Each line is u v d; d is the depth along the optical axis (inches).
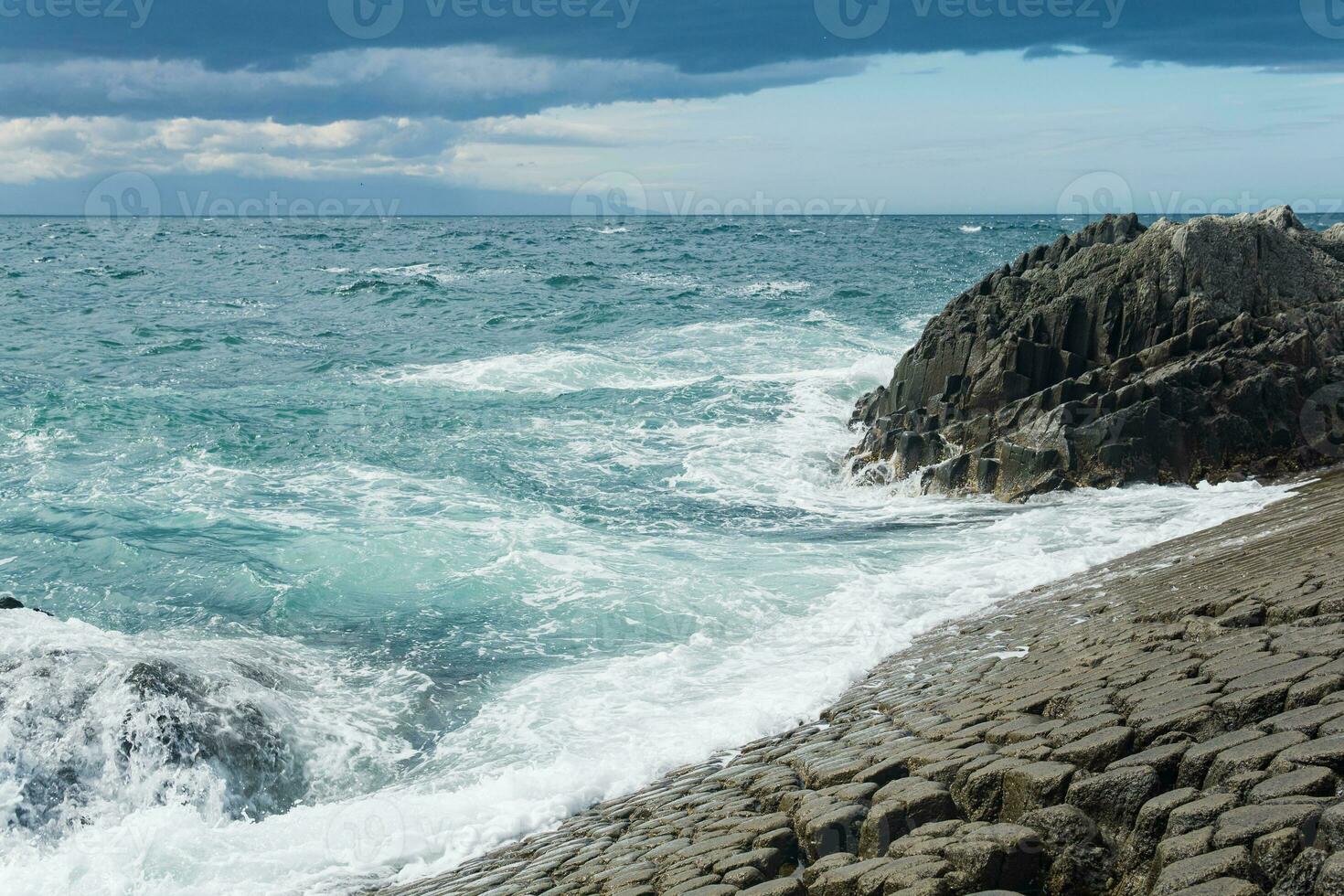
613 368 1004.6
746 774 263.9
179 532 540.4
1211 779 165.8
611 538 545.3
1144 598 338.6
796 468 687.7
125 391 874.8
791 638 406.9
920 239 3255.4
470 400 882.1
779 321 1295.5
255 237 3437.5
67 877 273.6
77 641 382.0
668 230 4015.8
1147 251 663.1
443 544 526.9
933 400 685.3
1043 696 238.8
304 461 687.7
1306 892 131.5
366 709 366.9
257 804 320.8
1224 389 592.4
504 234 3681.1
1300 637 222.8
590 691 372.5
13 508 573.6
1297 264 661.3
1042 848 170.2
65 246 2842.0
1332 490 483.8
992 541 509.0
